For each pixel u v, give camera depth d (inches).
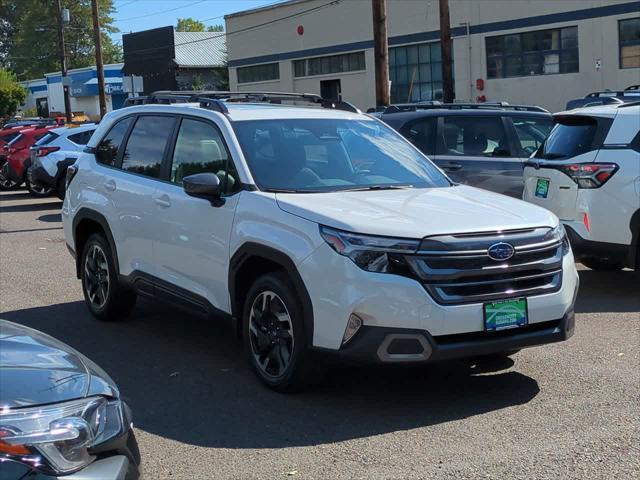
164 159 267.9
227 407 213.3
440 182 254.2
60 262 451.5
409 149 269.1
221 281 234.2
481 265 197.2
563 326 210.1
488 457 178.2
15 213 721.0
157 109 281.3
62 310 328.5
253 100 298.5
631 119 312.3
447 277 193.9
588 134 323.0
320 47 1550.2
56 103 2753.4
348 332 194.9
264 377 223.5
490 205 220.7
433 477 168.9
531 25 1204.5
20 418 117.6
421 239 193.8
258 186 228.8
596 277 370.3
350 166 248.4
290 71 1627.7
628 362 242.5
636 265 312.3
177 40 2464.3
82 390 130.5
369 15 1444.4
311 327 201.9
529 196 344.8
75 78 2573.8
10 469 112.3
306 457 181.2
